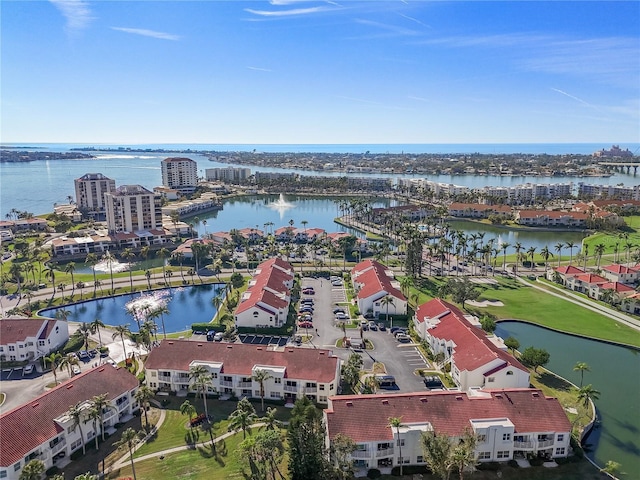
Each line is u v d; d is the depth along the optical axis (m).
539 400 80.25
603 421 88.81
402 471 73.56
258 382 94.38
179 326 135.88
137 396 84.88
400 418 75.75
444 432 74.25
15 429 72.06
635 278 171.25
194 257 198.62
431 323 118.75
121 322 139.25
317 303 151.25
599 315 142.12
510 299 155.25
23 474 63.72
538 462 75.81
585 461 76.62
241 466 73.50
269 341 122.25
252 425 84.19
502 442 75.75
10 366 108.75
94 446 79.81
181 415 88.69
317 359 96.31
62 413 78.69
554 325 133.75
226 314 141.00
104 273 186.12
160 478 71.25
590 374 107.12
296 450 67.62
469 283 147.50
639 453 79.44
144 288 166.38
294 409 77.81
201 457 76.12
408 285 153.88
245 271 188.38
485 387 93.38
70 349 117.12
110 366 92.75
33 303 149.50
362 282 154.88
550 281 178.50
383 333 127.00
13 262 198.50
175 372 96.75
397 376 102.75
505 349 108.38
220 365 96.00
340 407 77.00
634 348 120.62
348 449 69.25
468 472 72.94
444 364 106.19
